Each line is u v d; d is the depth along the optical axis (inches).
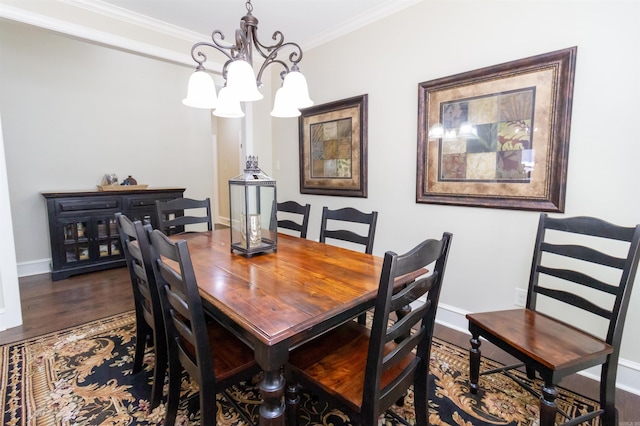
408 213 101.7
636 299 65.8
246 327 39.6
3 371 73.5
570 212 72.2
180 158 193.8
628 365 67.4
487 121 82.3
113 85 164.7
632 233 52.7
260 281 53.3
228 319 45.1
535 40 74.3
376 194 109.9
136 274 66.2
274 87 146.1
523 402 63.9
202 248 75.2
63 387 68.2
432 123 92.8
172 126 189.0
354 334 58.5
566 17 70.0
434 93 91.6
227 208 256.2
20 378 71.1
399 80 100.3
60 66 147.3
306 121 131.0
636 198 64.5
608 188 67.4
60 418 59.6
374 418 40.7
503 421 59.0
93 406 62.8
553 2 71.4
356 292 48.8
